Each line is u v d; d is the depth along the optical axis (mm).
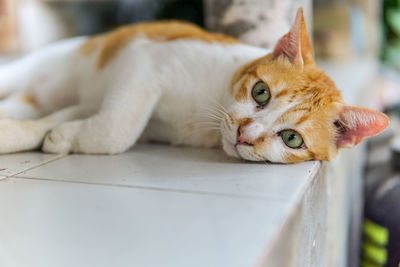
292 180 333
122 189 316
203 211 284
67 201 297
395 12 1397
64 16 1026
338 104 379
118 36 490
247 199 299
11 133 385
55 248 250
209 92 417
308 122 375
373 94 1108
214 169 362
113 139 392
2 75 532
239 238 257
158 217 278
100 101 478
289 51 391
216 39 445
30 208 288
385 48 1415
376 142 770
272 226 267
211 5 532
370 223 616
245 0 509
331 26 1196
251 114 380
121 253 246
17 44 1007
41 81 520
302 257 313
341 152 462
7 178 333
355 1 1328
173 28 485
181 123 434
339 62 1160
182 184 325
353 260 608
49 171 350
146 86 410
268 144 371
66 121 431
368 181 683
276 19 509
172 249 248
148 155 402
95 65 493
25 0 999
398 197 615
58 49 528
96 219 276
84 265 238
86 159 382
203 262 239
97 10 1023
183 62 420
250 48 445
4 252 247
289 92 378
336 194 442
